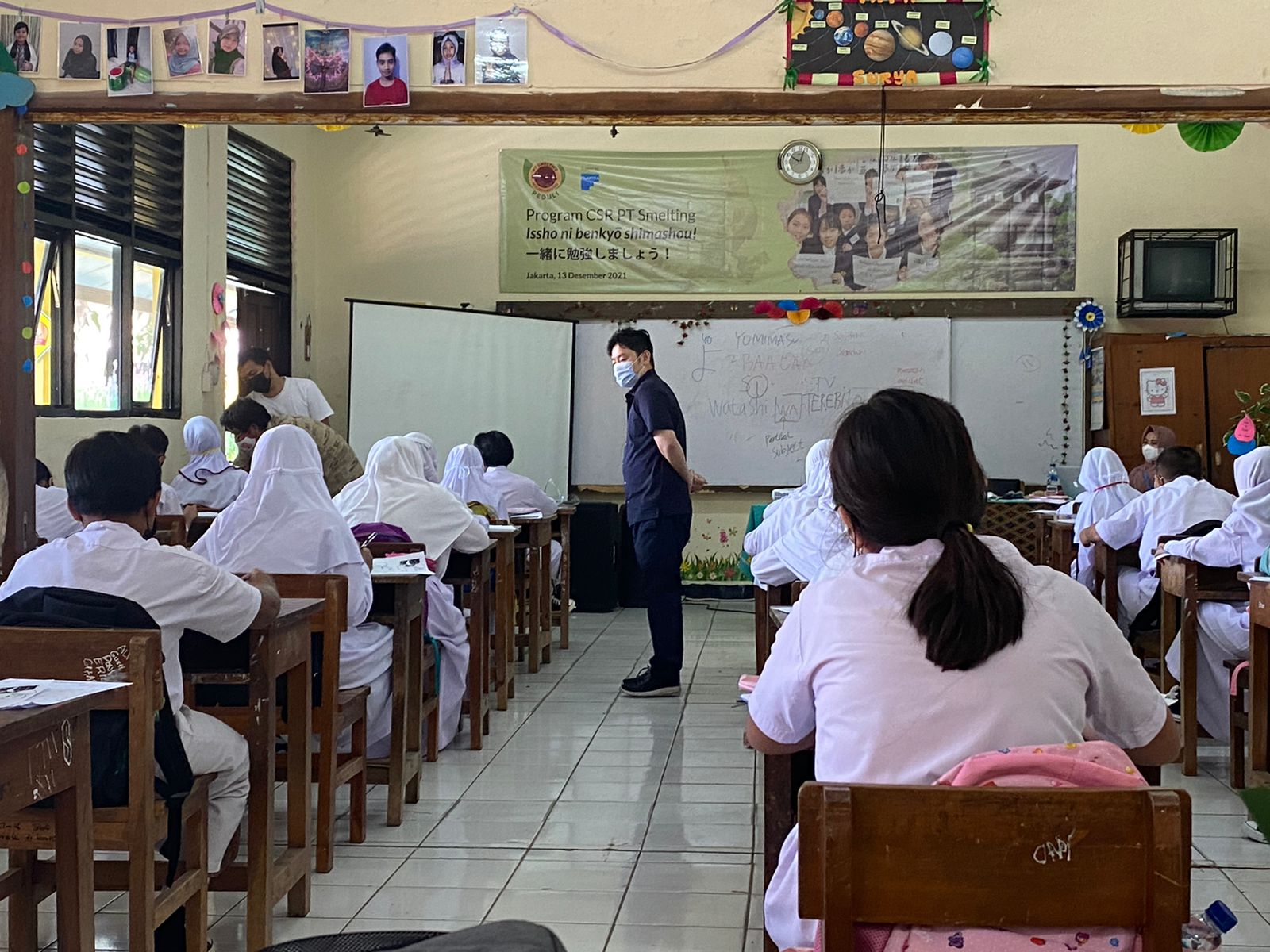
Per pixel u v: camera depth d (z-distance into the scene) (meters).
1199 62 3.66
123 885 2.26
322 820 3.05
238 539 3.33
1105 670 1.46
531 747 4.42
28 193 3.79
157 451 5.33
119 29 3.77
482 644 4.45
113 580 2.26
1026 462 8.61
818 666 1.45
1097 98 3.68
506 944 0.93
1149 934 1.12
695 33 3.75
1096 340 8.49
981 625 1.36
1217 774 4.04
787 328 8.73
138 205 6.46
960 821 1.13
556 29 3.75
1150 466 7.40
